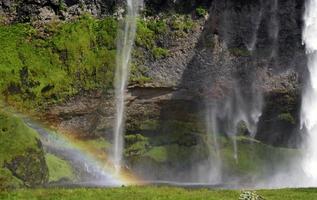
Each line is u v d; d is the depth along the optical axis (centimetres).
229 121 9800
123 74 9369
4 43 9056
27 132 7544
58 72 9050
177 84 9456
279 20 9938
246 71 9756
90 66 9231
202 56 9600
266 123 9994
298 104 10031
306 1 9988
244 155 9781
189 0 9675
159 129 9475
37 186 6975
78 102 9081
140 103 9412
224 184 9006
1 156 7062
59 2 9544
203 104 9619
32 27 9381
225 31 9731
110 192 5419
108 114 9262
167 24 9631
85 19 9581
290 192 5672
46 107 8819
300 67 10006
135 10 9681
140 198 5116
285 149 10075
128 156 9306
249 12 9825
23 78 8725
